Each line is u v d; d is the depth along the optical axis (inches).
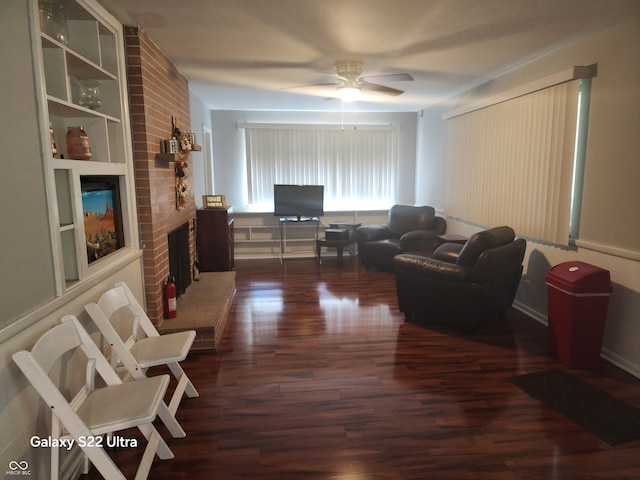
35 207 66.7
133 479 73.2
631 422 89.2
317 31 114.1
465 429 86.7
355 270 233.0
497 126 167.2
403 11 100.0
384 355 122.3
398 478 73.1
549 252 142.1
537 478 73.1
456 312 135.7
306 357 121.1
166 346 90.5
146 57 116.7
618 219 112.7
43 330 69.1
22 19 64.1
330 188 272.2
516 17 104.8
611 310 116.3
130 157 113.0
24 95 64.2
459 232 209.3
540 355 121.8
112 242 105.5
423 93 207.9
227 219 195.2
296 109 262.2
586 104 123.4
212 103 238.4
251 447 81.4
